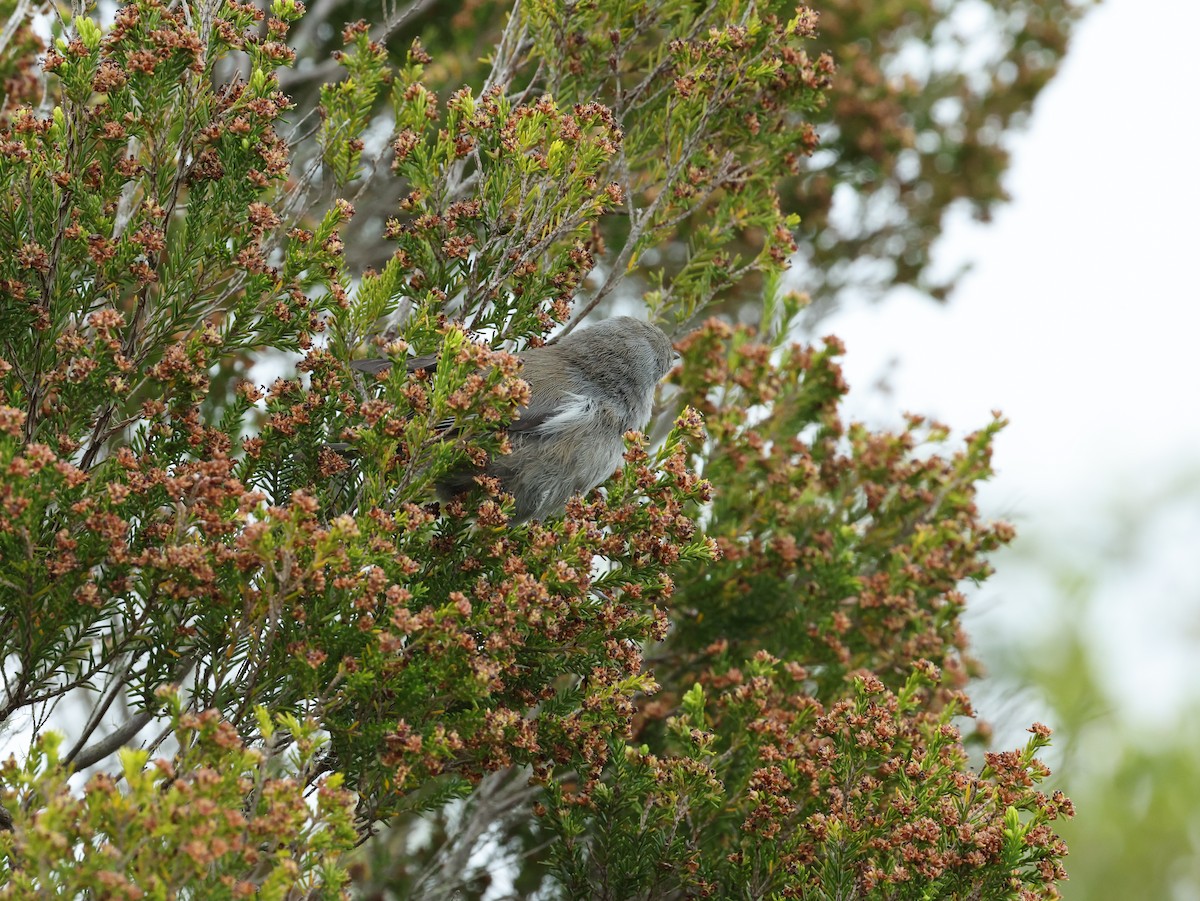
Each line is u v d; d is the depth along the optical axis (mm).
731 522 11891
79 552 7457
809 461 11656
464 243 8945
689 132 10867
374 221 14984
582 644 8352
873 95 17781
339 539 7141
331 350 8734
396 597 7203
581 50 11117
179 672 8445
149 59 8062
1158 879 20578
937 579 11812
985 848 7820
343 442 8727
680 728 9062
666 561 8477
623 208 10953
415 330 8781
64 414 8055
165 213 8484
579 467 10109
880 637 11758
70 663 7816
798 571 11992
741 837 9125
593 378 10422
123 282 8367
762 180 11484
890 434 12773
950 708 9367
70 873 5816
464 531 8680
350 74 10039
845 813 8305
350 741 7641
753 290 17859
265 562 7164
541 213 9016
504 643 7527
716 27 11266
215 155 8523
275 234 9430
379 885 11992
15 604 7531
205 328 8156
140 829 5910
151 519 7938
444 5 16797
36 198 8289
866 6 18469
